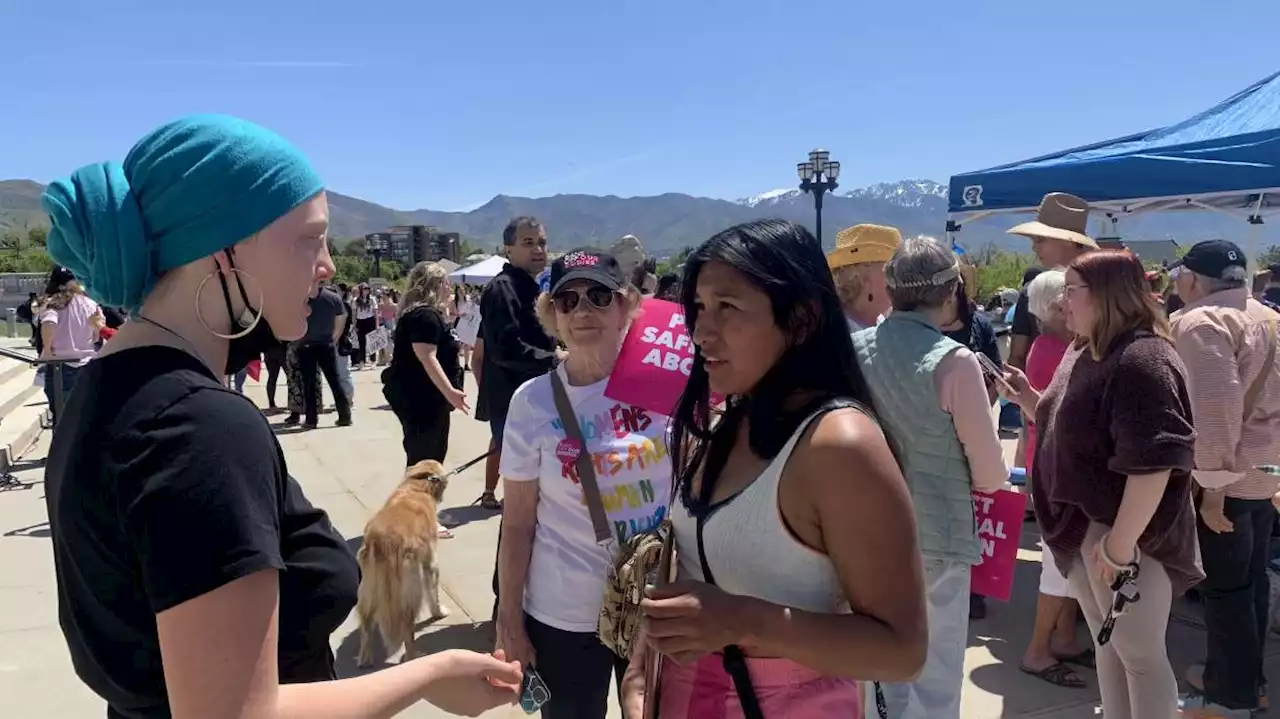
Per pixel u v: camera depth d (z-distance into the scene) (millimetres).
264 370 15672
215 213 1177
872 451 1337
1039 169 6051
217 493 1046
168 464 1042
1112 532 2504
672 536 1614
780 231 1484
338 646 4133
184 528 1018
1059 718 3424
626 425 2424
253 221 1202
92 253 1165
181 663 1016
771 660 1445
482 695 1472
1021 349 5688
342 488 6941
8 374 11500
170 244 1182
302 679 1362
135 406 1085
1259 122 5613
